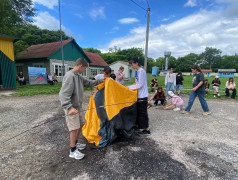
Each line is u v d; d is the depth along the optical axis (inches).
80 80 100.0
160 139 123.0
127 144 114.3
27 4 664.4
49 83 591.2
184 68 3129.9
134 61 122.7
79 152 96.0
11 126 147.9
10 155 98.8
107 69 124.0
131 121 120.6
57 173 82.3
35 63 702.5
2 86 391.9
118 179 77.9
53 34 1181.1
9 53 399.5
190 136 128.6
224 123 161.2
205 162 92.1
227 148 108.6
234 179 77.8
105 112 111.0
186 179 77.9
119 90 113.9
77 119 94.4
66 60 744.3
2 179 77.2
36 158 96.0
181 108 232.8
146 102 125.1
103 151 104.3
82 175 80.7
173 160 94.0
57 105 237.6
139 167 87.3
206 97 328.5
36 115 183.5
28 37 1034.1
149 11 349.4
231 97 318.0
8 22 566.9
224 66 3326.8
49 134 130.8
